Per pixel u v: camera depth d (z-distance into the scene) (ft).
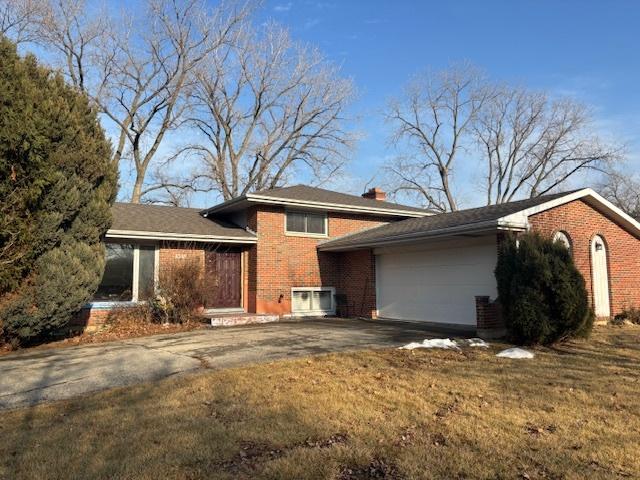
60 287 35.12
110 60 94.63
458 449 15.44
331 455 14.90
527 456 14.89
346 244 56.13
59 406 20.48
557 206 44.09
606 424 17.80
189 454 15.05
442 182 137.28
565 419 18.29
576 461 14.53
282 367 26.86
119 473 13.78
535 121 130.52
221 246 58.08
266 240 57.21
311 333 41.47
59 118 34.60
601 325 45.68
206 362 28.73
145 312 47.39
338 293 62.23
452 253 47.52
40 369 27.81
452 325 47.01
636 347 33.71
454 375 25.09
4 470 14.08
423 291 50.96
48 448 15.71
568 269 34.27
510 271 35.63
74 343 38.86
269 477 13.51
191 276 48.75
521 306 34.12
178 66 101.09
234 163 114.32
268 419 18.21
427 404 20.10
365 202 66.54
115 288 49.98
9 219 32.19
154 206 63.77
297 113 116.98
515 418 18.38
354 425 17.61
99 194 38.22
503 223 38.63
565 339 35.12
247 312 56.80
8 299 33.42
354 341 36.40
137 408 19.81
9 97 31.94
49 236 34.55
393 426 17.52
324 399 20.68
